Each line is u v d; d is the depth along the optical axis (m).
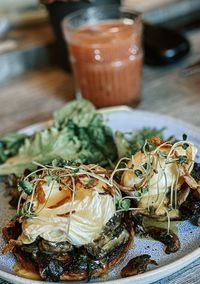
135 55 0.40
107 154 0.31
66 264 0.23
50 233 0.23
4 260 0.25
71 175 0.24
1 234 0.26
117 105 0.41
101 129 0.33
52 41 0.51
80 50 0.39
